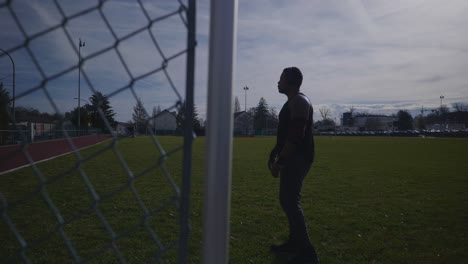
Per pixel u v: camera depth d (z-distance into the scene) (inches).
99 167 426.6
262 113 3681.1
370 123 4217.5
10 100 29.3
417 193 272.8
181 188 36.5
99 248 137.4
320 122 4244.6
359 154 734.5
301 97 109.8
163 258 128.8
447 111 3666.3
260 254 135.6
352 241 154.6
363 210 213.2
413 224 182.5
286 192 113.9
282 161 109.7
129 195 246.1
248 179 345.4
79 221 175.9
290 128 107.6
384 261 132.8
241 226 174.4
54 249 134.8
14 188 268.5
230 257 131.9
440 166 483.2
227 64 34.5
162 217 186.1
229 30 34.6
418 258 135.9
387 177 366.9
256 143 1289.4
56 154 623.2
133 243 143.9
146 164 471.2
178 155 518.6
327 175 381.4
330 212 207.0
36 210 196.1
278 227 173.5
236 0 35.4
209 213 34.5
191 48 36.3
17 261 121.0
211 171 34.4
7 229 159.5
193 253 136.7
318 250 143.0
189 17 36.2
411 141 1576.0
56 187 274.8
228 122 34.7
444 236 162.9
